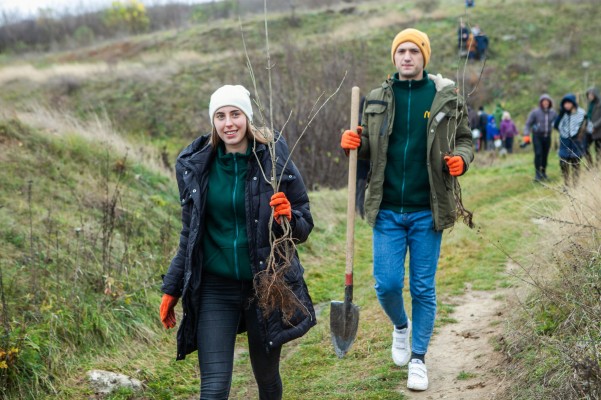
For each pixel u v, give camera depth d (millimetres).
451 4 34750
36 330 4316
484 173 14133
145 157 9172
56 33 44031
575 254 4445
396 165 3945
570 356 3164
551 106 12414
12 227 5633
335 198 10211
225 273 3207
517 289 5250
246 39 31297
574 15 31438
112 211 5980
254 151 3109
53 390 4012
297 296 3244
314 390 4180
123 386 4227
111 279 5176
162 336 5160
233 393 4348
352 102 3957
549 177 12477
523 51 28875
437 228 3916
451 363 4344
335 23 33125
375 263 4055
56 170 7281
